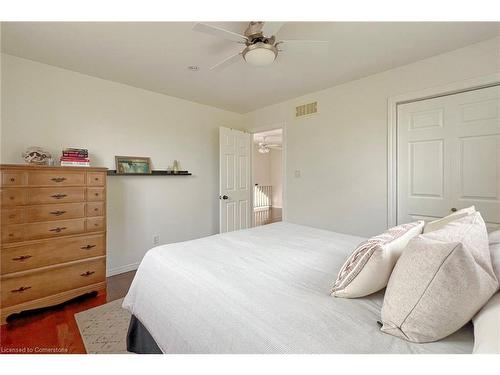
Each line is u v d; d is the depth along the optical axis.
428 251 0.75
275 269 1.31
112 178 2.88
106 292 2.44
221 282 1.14
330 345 0.73
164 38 1.98
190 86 3.05
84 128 2.69
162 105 3.34
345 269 1.04
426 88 2.33
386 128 2.62
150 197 3.23
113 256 2.90
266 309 0.92
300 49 1.82
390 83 2.57
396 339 0.75
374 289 0.98
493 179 2.06
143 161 3.14
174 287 1.17
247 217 4.21
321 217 3.22
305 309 0.92
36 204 2.02
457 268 0.69
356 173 2.87
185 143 3.60
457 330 0.75
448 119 2.26
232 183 3.95
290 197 3.59
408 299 0.75
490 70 2.01
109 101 2.87
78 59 2.34
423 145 2.41
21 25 1.79
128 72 2.64
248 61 1.81
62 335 1.77
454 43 2.06
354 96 2.87
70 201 2.20
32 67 2.37
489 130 2.07
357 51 2.18
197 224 3.75
